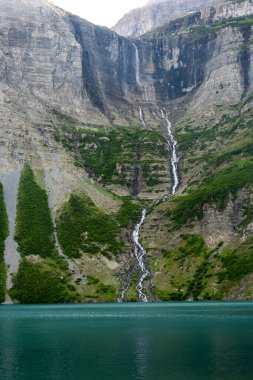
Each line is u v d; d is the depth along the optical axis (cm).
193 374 8562
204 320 15388
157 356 10062
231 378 8244
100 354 10419
